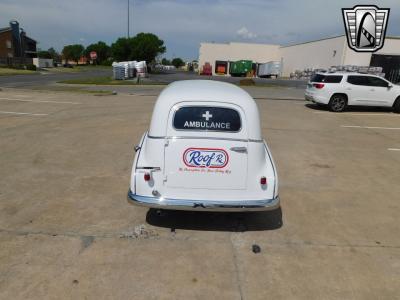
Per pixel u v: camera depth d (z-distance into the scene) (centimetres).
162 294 301
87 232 395
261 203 387
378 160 734
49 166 615
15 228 398
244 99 403
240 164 387
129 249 365
